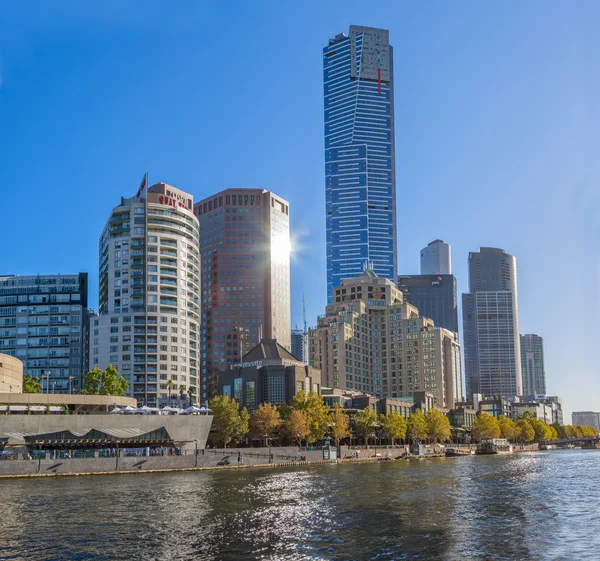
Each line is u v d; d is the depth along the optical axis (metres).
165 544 71.75
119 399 184.12
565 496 113.88
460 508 98.12
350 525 83.00
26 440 153.00
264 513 91.62
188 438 184.38
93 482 131.12
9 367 176.62
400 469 182.12
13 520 85.31
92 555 67.06
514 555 67.31
